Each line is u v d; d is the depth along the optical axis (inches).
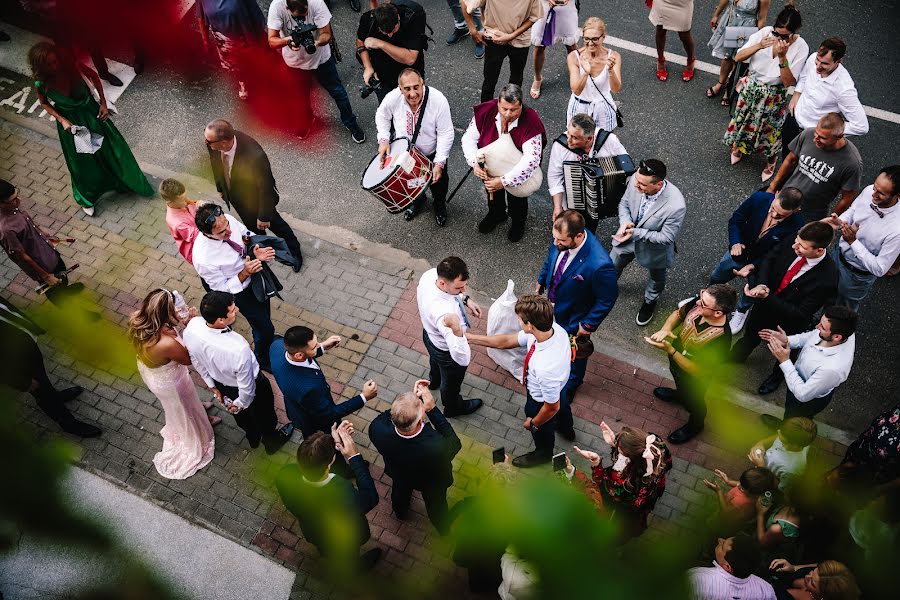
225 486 236.5
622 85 344.5
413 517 228.5
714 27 329.4
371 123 336.5
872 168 313.0
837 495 195.2
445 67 356.2
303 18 287.0
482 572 183.3
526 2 293.3
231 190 251.3
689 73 342.0
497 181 255.1
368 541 224.7
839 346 201.0
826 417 249.3
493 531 156.3
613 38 360.5
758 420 248.7
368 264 291.4
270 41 295.9
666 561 170.4
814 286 216.2
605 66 263.0
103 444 245.1
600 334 271.7
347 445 190.5
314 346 189.0
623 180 234.4
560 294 224.5
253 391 212.5
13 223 236.4
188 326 203.0
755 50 279.0
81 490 232.7
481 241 297.7
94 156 292.7
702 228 298.7
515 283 285.7
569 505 156.4
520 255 293.6
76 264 269.4
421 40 285.6
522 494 158.6
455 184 315.0
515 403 253.3
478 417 250.1
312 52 288.0
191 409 228.5
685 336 209.8
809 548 192.4
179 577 217.8
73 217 307.0
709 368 210.8
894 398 253.4
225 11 290.4
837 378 200.7
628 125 330.0
